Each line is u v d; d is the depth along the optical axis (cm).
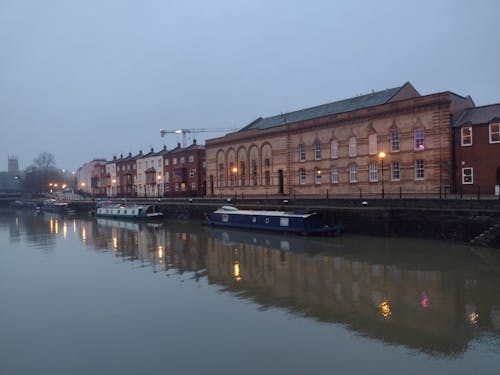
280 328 1537
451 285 1934
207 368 1261
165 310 1794
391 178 4116
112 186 10388
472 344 1345
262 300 1878
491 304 1680
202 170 7631
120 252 3284
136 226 5178
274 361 1284
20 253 3341
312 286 2053
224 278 2308
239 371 1234
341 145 4588
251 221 4175
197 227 4712
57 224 5916
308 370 1219
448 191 3697
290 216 3709
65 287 2228
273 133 5425
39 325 1672
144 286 2200
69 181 17575
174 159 8150
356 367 1223
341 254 2736
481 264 2262
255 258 2802
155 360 1329
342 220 3509
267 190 5562
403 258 2489
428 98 3784
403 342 1377
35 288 2219
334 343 1389
